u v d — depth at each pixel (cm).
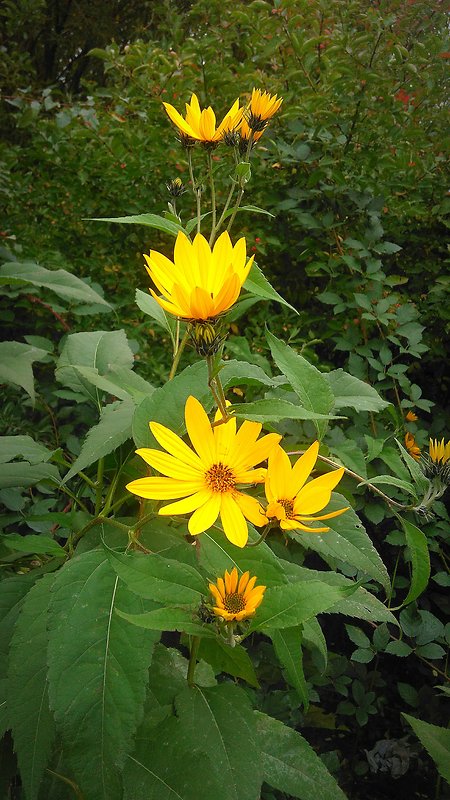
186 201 86
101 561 32
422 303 82
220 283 31
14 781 44
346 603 40
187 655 63
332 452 50
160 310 44
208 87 88
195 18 106
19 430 74
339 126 80
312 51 86
